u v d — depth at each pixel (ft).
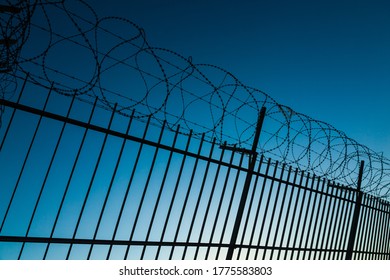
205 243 12.80
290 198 15.56
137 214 11.01
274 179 14.75
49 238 9.53
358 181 19.67
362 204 20.07
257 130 14.03
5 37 8.75
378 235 21.42
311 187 16.37
